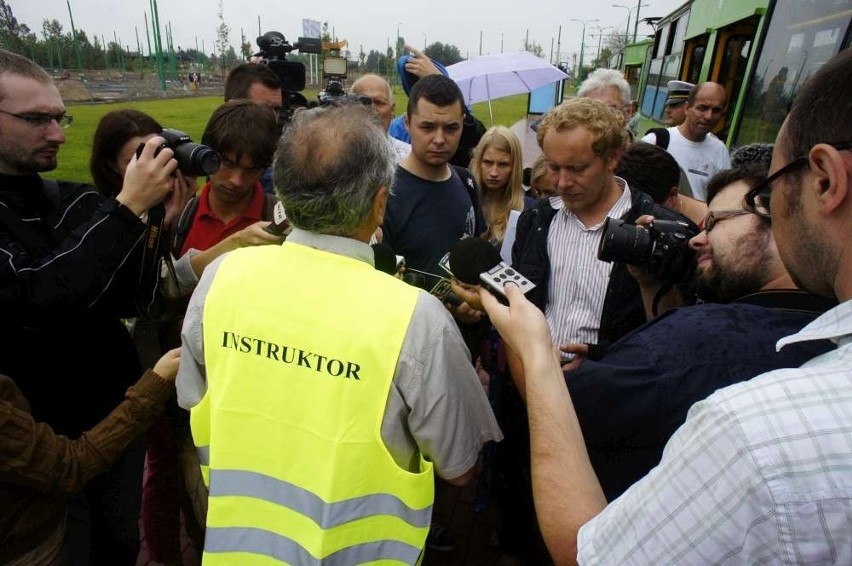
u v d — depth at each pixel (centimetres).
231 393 123
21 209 171
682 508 69
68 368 178
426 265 259
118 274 170
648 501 73
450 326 124
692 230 164
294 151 122
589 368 128
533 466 102
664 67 991
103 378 190
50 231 179
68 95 2447
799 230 79
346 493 117
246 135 201
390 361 116
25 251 166
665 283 167
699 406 72
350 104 133
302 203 122
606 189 213
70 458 141
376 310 119
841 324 72
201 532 218
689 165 464
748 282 134
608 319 208
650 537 72
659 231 160
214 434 124
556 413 105
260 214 226
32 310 159
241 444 123
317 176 119
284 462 121
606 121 198
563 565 92
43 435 137
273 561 119
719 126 608
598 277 210
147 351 232
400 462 125
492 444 249
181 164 168
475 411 135
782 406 64
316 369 118
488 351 247
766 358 113
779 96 444
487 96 782
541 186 359
